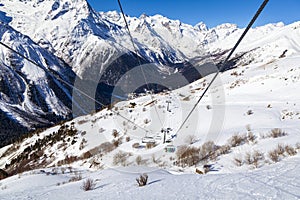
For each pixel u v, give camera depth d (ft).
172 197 27.22
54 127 207.72
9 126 625.41
